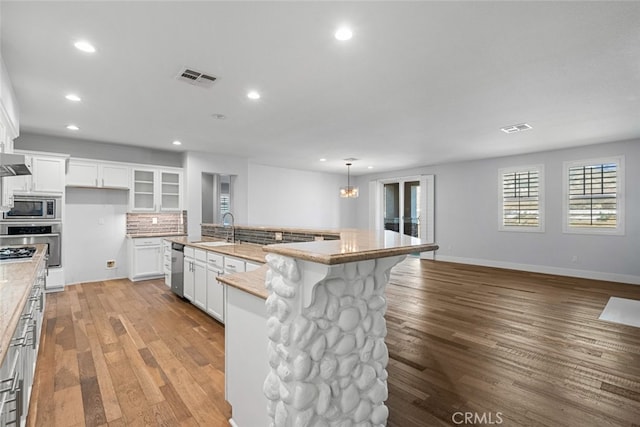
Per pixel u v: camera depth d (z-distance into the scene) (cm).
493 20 203
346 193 779
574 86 304
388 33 217
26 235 435
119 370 245
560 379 227
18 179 427
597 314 367
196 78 286
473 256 718
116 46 232
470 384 221
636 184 515
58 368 247
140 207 580
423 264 717
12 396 132
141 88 307
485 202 698
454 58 251
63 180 463
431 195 789
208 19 201
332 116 396
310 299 120
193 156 618
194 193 620
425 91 317
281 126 441
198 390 219
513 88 309
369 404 142
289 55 246
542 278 562
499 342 290
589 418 185
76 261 535
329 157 688
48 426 181
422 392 212
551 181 605
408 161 736
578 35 219
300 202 888
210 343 296
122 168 546
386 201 939
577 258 575
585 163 565
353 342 135
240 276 203
